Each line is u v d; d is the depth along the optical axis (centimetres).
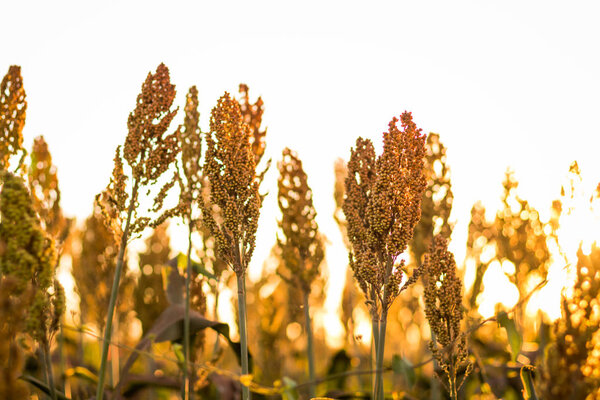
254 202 703
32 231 503
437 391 1020
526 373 708
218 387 975
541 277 1107
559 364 460
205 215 697
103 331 1109
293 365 1521
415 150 668
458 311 646
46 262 534
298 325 1379
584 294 460
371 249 667
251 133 727
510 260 1120
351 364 1186
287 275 1268
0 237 499
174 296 889
